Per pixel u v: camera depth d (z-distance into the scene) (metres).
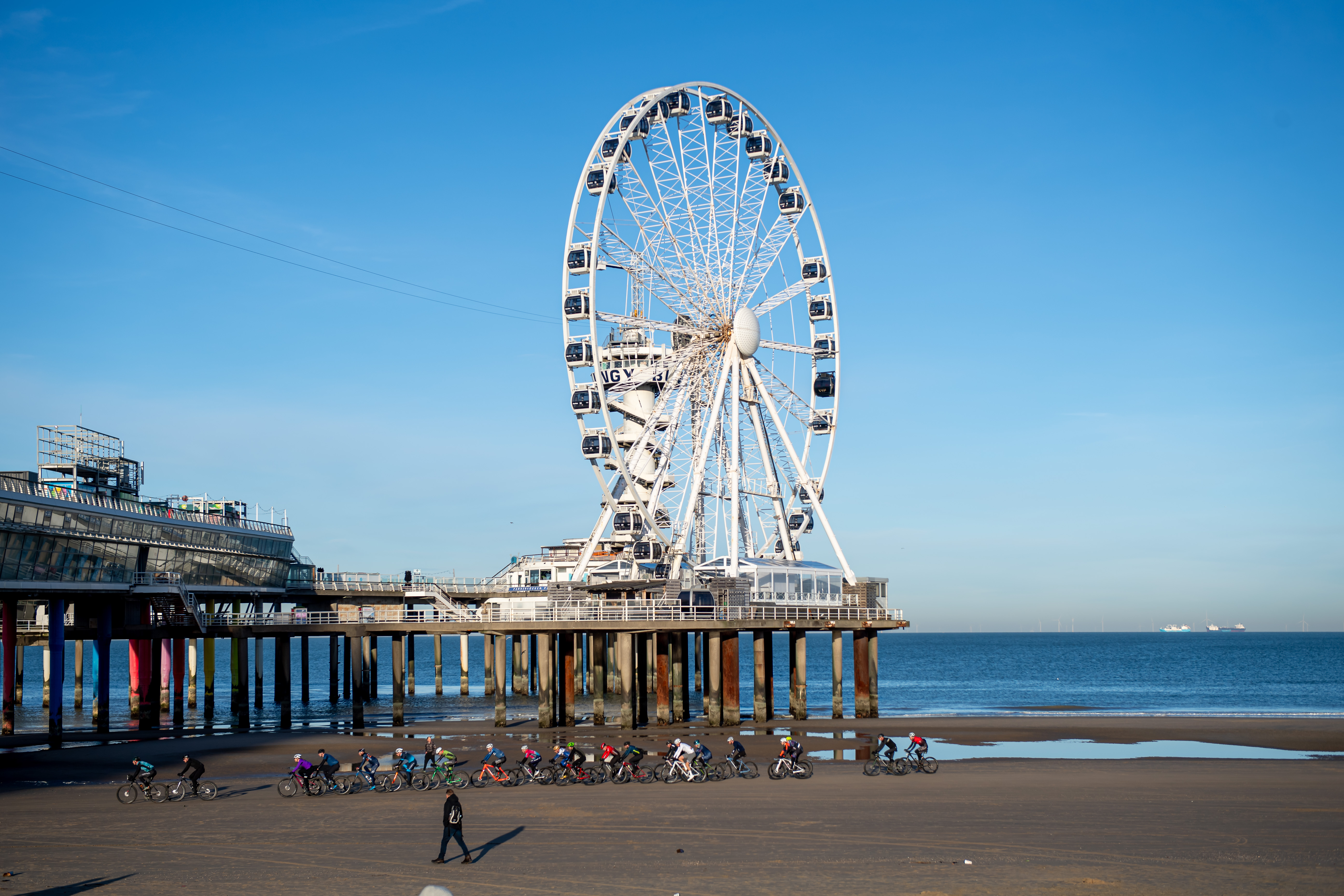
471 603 99.06
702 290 75.25
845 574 75.75
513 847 32.06
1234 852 30.78
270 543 89.81
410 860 30.72
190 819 37.22
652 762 49.84
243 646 70.06
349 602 96.00
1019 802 38.50
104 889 28.14
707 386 75.81
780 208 84.38
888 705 100.94
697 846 32.00
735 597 69.56
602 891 27.25
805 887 27.42
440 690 99.94
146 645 72.88
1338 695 116.06
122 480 84.50
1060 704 103.50
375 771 43.03
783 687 132.25
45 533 62.12
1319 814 36.12
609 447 70.88
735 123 80.38
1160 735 61.59
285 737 62.69
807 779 44.28
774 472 78.75
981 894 26.73
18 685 93.38
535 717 74.12
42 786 46.00
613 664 93.44
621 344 85.81
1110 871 28.75
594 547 72.56
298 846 32.72
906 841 32.34
